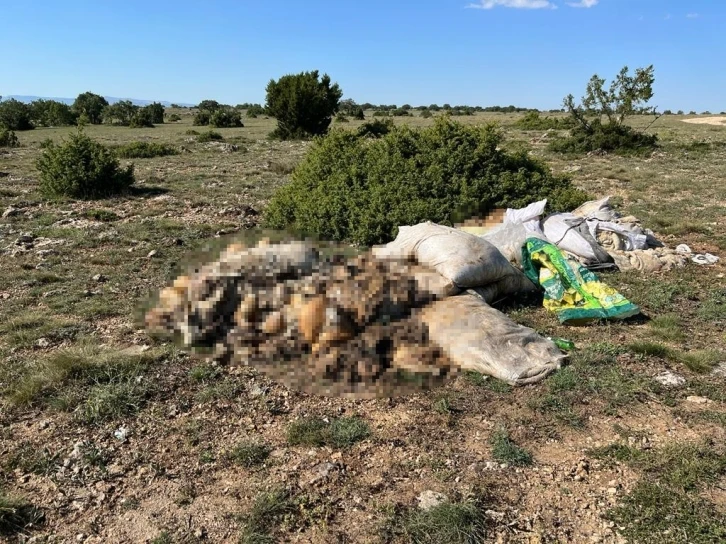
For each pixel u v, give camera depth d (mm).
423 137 8023
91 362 4559
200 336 4977
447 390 4309
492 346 4605
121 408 4047
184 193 13352
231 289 5195
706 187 14312
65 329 5363
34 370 4520
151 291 6258
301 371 4555
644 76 24031
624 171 17438
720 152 22641
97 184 12688
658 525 3012
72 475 3416
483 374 4504
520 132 34344
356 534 2980
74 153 12641
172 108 118188
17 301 6141
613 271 7145
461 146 7773
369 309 4988
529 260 6289
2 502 3094
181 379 4473
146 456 3600
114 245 8539
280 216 8227
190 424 3914
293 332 4859
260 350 4809
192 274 5535
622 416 4016
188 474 3443
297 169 8828
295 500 3207
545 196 7930
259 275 5281
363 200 7414
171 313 5316
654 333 5402
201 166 18938
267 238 6098
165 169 18078
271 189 14078
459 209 7328
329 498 3229
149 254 7859
